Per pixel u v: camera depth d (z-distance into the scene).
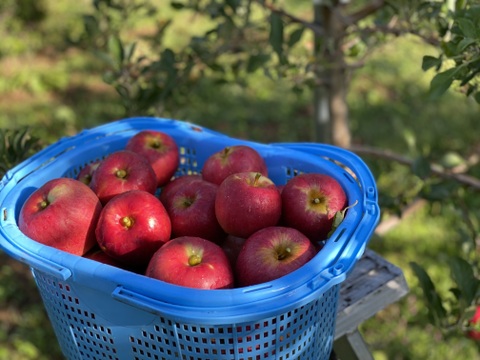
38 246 1.40
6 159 2.17
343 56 2.74
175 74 2.61
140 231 1.53
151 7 3.43
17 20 7.13
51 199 1.55
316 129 3.01
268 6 2.58
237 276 1.47
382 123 5.37
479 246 2.55
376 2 2.56
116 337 1.41
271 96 5.88
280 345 1.33
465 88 1.97
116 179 1.69
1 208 1.59
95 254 1.62
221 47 2.76
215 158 1.75
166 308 1.20
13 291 4.01
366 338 3.47
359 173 1.60
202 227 1.64
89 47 3.02
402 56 6.32
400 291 1.80
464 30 1.60
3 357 3.52
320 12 2.66
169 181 1.92
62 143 1.88
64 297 1.44
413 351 3.38
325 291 1.29
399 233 4.21
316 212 1.56
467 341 3.34
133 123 2.00
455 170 3.06
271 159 1.81
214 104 5.71
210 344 1.29
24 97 5.98
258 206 1.53
